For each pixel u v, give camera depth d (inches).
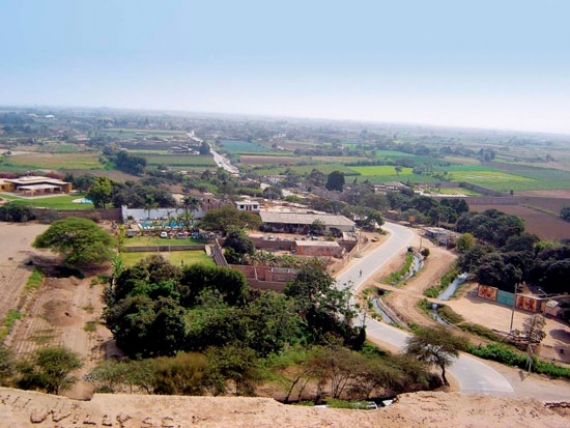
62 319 2100.1
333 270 3107.8
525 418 1169.4
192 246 3503.9
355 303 2551.7
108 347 1867.6
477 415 1159.0
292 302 2164.1
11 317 2032.5
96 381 1385.3
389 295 2765.7
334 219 4330.7
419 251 3863.2
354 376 1581.0
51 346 1815.9
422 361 1737.2
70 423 962.1
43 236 2827.3
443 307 2664.9
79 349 1831.9
